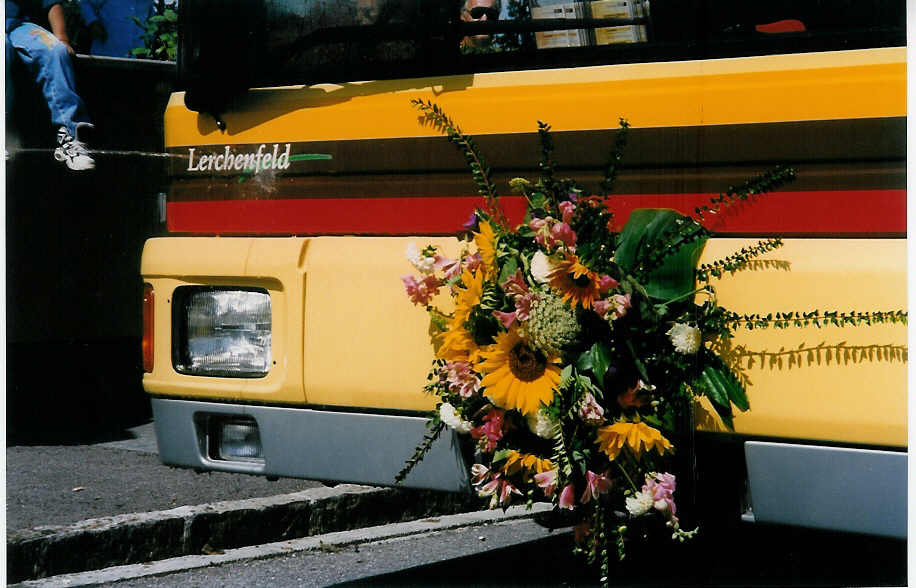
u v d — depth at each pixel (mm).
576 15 3914
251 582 4980
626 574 5082
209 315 4395
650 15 3820
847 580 4914
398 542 5762
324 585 4949
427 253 3865
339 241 4188
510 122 3965
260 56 4379
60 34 7504
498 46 4035
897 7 3523
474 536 5895
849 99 3539
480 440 3748
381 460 4094
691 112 3734
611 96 3834
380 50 4211
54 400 7945
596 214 3680
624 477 3684
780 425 3551
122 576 4980
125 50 8445
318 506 5797
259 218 4371
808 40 3621
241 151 4414
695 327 3578
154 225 8492
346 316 4121
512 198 3951
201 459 4414
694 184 3730
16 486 6016
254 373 4309
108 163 8203
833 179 3555
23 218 7758
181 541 5324
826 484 3520
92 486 6043
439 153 4059
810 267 3525
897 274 3430
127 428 7758
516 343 3670
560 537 5840
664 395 3643
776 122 3625
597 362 3572
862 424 3451
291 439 4234
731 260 3611
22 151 7555
